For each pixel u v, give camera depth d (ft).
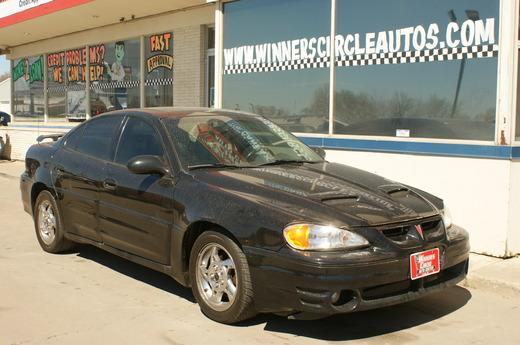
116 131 19.39
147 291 17.87
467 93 22.33
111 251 18.69
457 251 15.35
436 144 22.91
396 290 14.02
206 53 39.32
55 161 21.44
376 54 25.46
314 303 13.16
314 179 16.03
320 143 27.35
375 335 14.65
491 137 21.63
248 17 31.40
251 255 13.97
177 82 41.19
